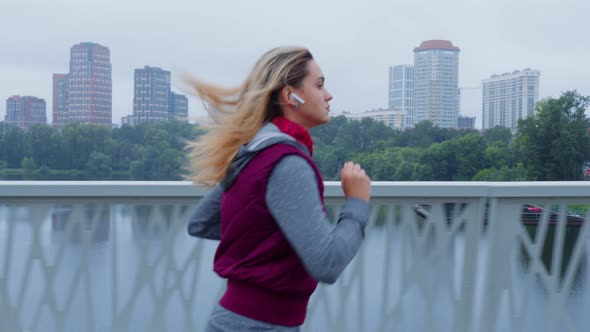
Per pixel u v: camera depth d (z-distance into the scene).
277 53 1.28
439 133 87.44
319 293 2.17
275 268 1.18
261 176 1.17
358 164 1.32
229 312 1.23
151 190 2.05
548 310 2.15
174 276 2.11
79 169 80.94
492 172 73.69
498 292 2.14
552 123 71.25
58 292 2.10
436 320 2.13
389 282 2.12
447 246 2.12
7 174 83.44
